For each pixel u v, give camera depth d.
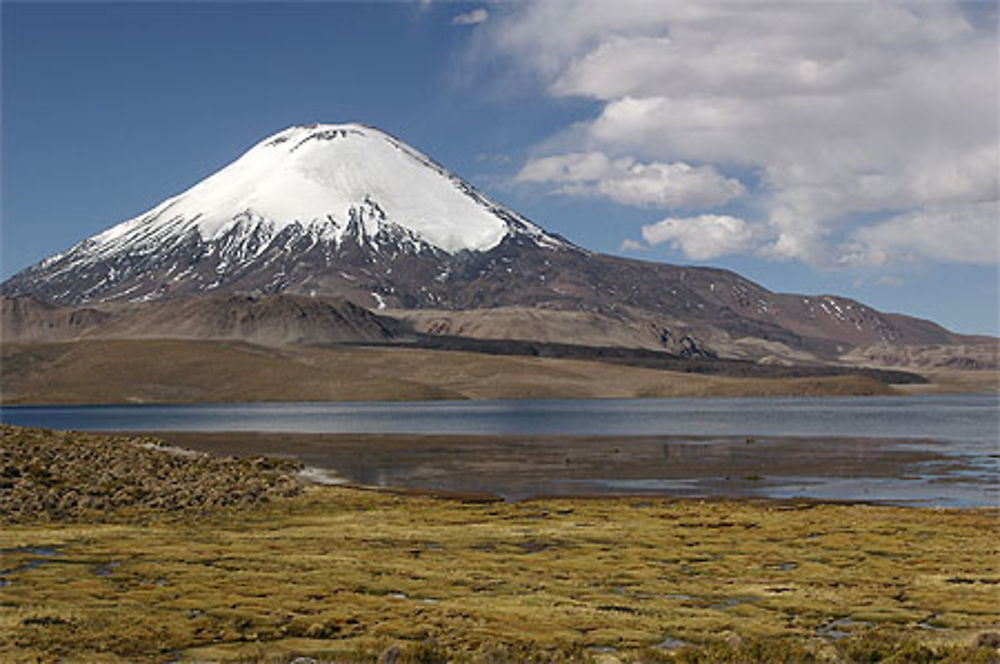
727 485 95.75
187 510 76.19
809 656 34.72
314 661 34.59
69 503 75.56
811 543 59.62
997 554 55.69
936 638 37.81
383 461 124.62
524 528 66.19
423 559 54.25
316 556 54.84
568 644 36.34
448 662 33.34
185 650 35.81
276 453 138.38
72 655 34.62
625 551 57.22
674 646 37.22
